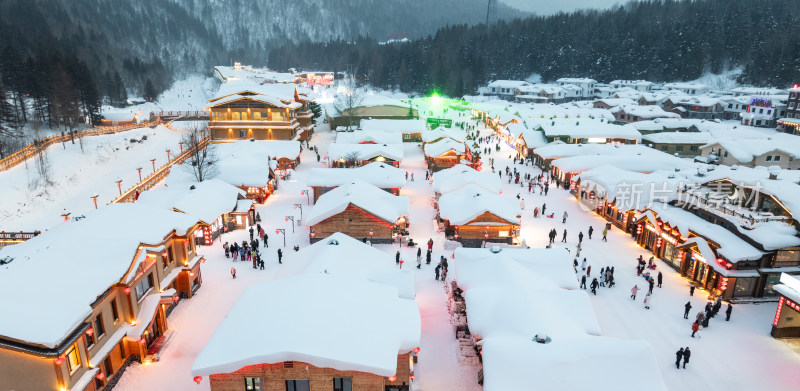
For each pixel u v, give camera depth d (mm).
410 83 184625
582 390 18375
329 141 94750
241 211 45156
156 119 105500
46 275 20953
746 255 31672
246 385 20047
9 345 18219
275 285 23656
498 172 71688
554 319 23672
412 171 71500
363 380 20031
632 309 31875
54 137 75562
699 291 34625
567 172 60781
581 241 43500
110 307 23172
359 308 21906
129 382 23922
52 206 57469
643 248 42875
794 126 106688
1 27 140125
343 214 42125
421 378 24484
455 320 28750
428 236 44906
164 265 29297
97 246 23719
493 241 43125
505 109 115625
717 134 91438
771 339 28531
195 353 26484
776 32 167250
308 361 18531
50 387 19281
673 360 26281
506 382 18984
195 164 53875
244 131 82312
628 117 118812
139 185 57344
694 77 178625
